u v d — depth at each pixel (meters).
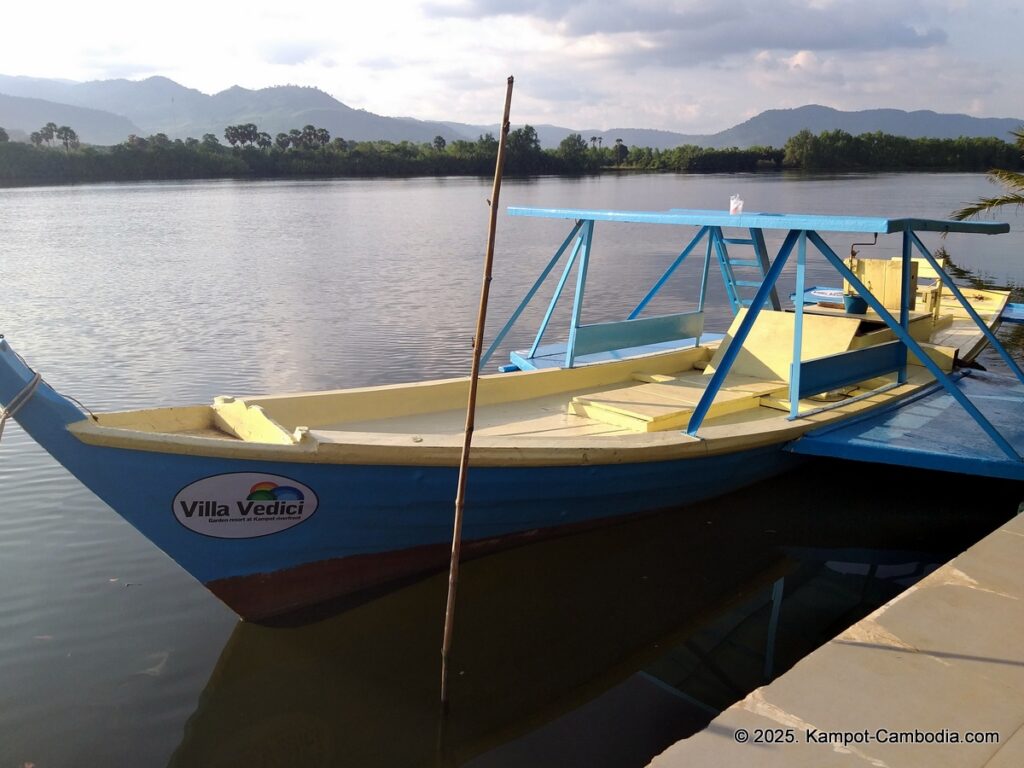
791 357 8.31
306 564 5.27
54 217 43.34
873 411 7.71
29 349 13.35
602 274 22.47
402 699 4.71
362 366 12.56
